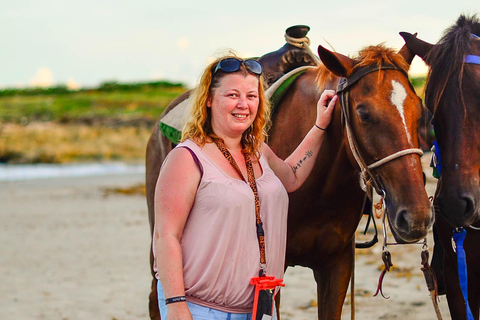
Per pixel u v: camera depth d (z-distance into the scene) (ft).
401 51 11.59
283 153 13.09
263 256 9.39
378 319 17.70
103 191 58.85
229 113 9.44
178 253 9.05
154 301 15.80
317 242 12.66
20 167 97.09
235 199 9.21
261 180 9.71
